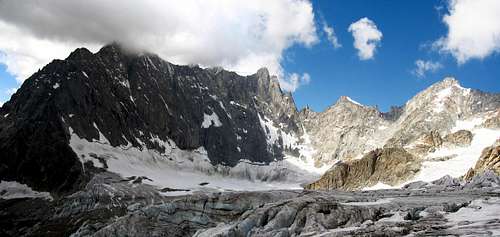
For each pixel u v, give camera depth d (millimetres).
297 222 63594
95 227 106062
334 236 54531
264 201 81812
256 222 64188
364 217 65312
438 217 60094
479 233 45781
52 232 183500
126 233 77938
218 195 82062
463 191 93188
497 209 59875
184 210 80000
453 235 46500
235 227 62719
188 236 77312
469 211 60844
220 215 79250
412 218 60906
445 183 125438
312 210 64812
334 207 66250
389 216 65750
